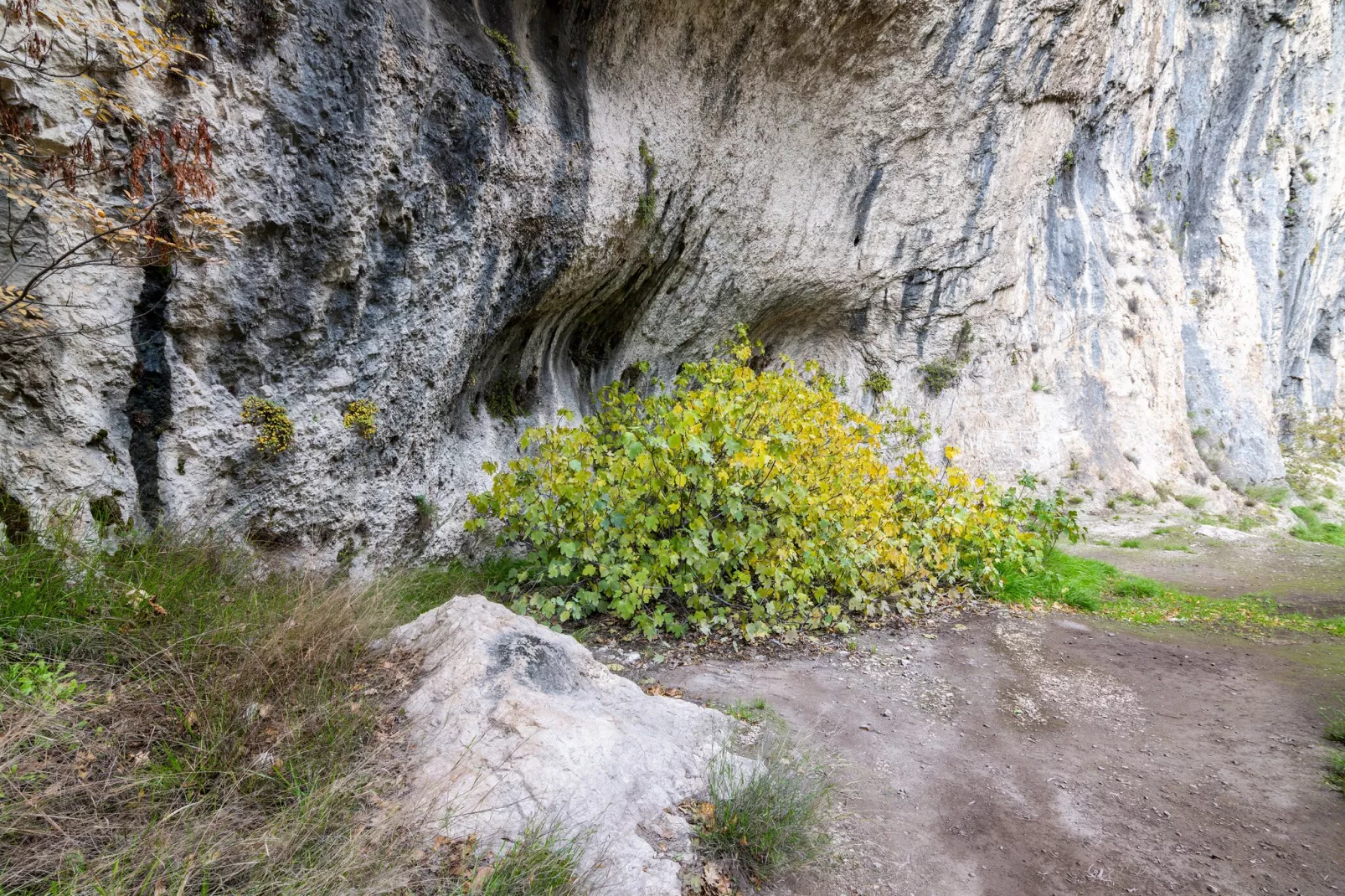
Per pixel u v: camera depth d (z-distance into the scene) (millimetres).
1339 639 6121
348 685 2791
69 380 3020
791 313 11125
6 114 2641
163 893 1661
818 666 4625
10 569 2561
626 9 6141
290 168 3727
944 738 3764
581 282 6812
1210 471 17969
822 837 2654
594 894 2064
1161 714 4289
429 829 2104
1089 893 2574
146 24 3041
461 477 5797
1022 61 10398
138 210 3014
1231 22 20406
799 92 8141
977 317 13469
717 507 5293
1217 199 20938
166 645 2609
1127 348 16641
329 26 3758
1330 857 2838
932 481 7434
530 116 5352
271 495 4055
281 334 3967
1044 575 7617
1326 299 26938
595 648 4605
